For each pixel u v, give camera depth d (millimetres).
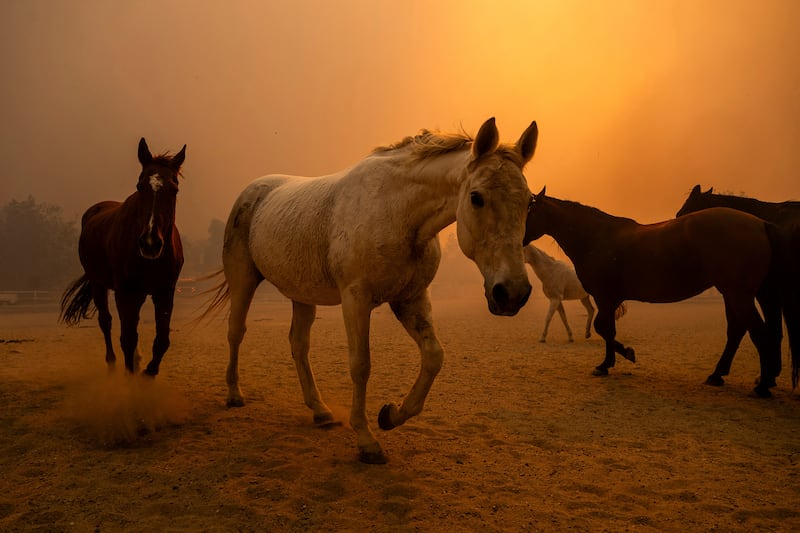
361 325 3287
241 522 2480
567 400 5211
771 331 5711
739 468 3318
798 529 2484
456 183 2949
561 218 6793
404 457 3443
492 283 2559
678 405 5012
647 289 6066
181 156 4629
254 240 4367
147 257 4184
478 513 2607
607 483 3047
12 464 3240
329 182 3857
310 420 4316
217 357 8336
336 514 2576
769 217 6184
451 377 6488
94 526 2430
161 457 3363
